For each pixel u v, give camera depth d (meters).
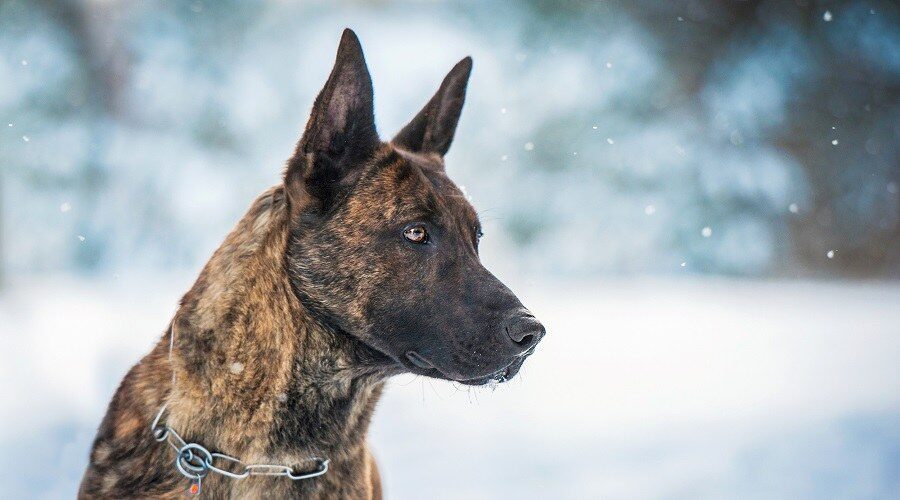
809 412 8.95
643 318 15.25
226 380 3.77
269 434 3.79
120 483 3.79
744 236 21.97
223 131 23.25
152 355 4.02
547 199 21.84
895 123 22.88
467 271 4.04
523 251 21.72
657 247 21.84
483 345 3.92
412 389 10.88
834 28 23.28
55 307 13.87
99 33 22.59
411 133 4.71
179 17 23.73
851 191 22.42
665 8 23.47
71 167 20.98
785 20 23.34
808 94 23.05
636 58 23.12
